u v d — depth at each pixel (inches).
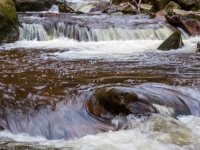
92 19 592.7
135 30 532.7
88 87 218.7
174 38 426.3
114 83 229.5
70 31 508.1
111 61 327.0
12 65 298.0
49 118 173.2
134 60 334.6
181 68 291.4
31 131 162.6
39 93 206.7
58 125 167.6
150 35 534.6
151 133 156.6
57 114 177.5
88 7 990.4
